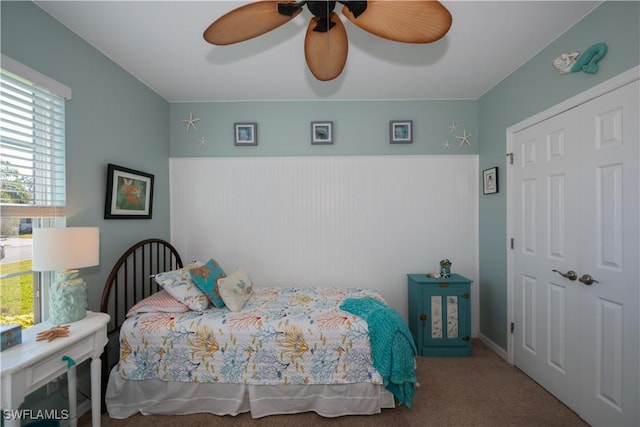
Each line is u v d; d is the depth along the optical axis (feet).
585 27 5.45
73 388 5.12
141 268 7.85
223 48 6.49
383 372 5.54
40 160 5.18
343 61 5.14
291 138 9.41
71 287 4.89
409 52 6.71
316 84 8.31
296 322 5.95
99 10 5.21
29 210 4.96
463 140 9.34
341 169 9.42
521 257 7.40
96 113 6.37
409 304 9.07
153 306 6.31
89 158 6.16
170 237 9.39
